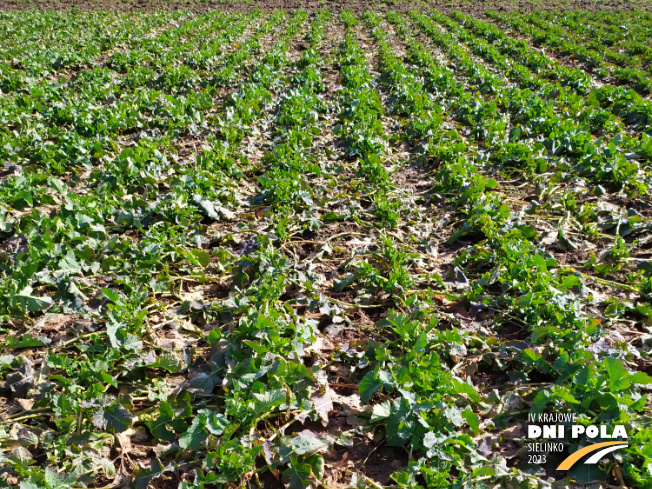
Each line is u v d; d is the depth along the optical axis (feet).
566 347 11.99
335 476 9.95
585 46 56.90
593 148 24.49
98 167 24.98
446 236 19.49
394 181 24.81
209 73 42.70
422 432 10.03
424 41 63.46
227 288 16.12
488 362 12.59
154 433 10.57
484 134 29.09
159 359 12.26
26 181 21.38
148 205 19.92
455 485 8.91
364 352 12.78
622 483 9.27
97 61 50.06
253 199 22.11
